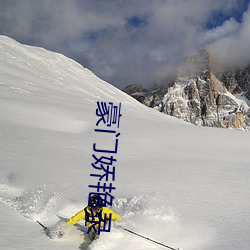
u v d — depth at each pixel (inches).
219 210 256.5
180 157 535.5
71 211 250.1
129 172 397.7
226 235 204.4
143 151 579.5
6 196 278.2
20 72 2493.8
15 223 211.0
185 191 313.3
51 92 1941.4
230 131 953.5
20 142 533.3
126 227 209.0
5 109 924.0
